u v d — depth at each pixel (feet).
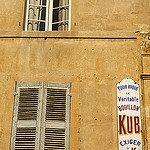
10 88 19.88
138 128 18.84
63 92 19.74
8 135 18.94
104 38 20.80
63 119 19.21
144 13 21.44
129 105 19.34
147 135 18.61
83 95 19.65
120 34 20.80
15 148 18.71
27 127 19.06
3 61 20.52
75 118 19.19
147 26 21.08
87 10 21.59
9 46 20.85
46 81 19.86
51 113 19.31
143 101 19.38
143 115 19.08
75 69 20.18
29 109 19.42
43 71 20.17
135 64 20.25
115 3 21.74
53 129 18.99
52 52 20.61
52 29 22.25
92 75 20.06
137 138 18.65
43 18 22.68
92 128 18.97
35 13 22.49
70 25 21.58
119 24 21.17
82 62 20.34
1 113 19.39
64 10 22.36
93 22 21.26
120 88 19.74
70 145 18.69
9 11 21.77
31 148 18.65
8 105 19.54
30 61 20.44
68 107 19.43
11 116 19.33
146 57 20.35
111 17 21.36
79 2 21.84
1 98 19.70
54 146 18.71
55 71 20.16
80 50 20.59
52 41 20.84
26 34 20.98
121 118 19.07
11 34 21.02
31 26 22.00
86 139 18.75
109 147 18.57
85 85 19.85
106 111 19.30
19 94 19.76
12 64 20.43
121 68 20.18
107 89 19.75
